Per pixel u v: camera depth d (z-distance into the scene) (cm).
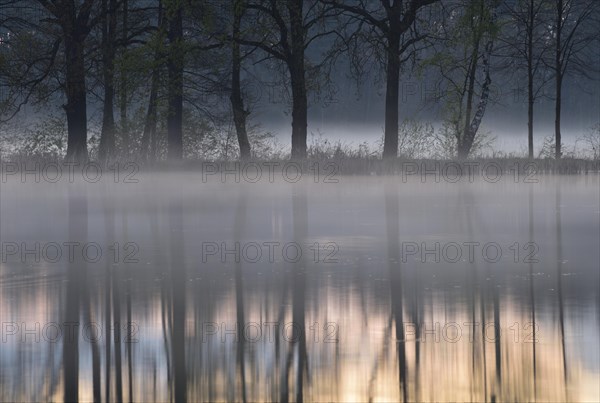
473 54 8800
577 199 5794
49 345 2312
